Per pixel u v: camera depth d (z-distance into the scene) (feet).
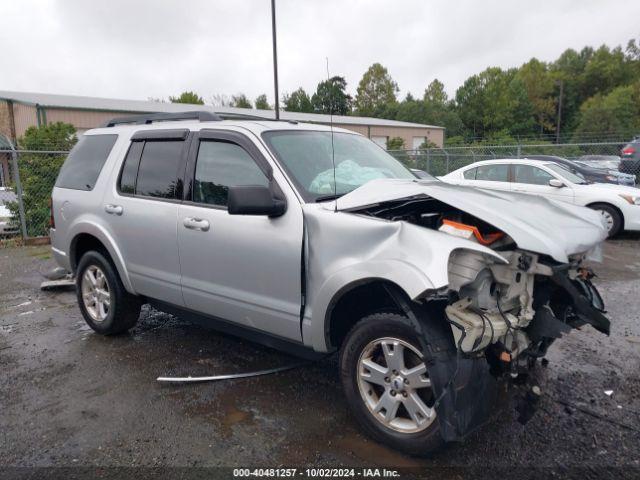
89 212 15.21
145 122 15.31
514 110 250.78
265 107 192.24
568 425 10.41
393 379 9.32
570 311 10.41
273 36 24.41
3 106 75.41
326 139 12.91
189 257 12.48
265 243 10.81
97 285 15.78
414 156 56.44
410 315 8.73
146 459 9.44
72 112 70.28
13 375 13.15
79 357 14.24
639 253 28.19
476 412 8.50
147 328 16.61
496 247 9.29
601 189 32.17
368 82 225.76
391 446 9.50
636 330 15.96
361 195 10.21
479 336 8.45
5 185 42.37
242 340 15.35
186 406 11.35
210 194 12.23
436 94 283.59
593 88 284.82
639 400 11.48
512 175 35.04
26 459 9.51
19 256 29.50
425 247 8.57
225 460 9.38
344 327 10.53
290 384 12.37
